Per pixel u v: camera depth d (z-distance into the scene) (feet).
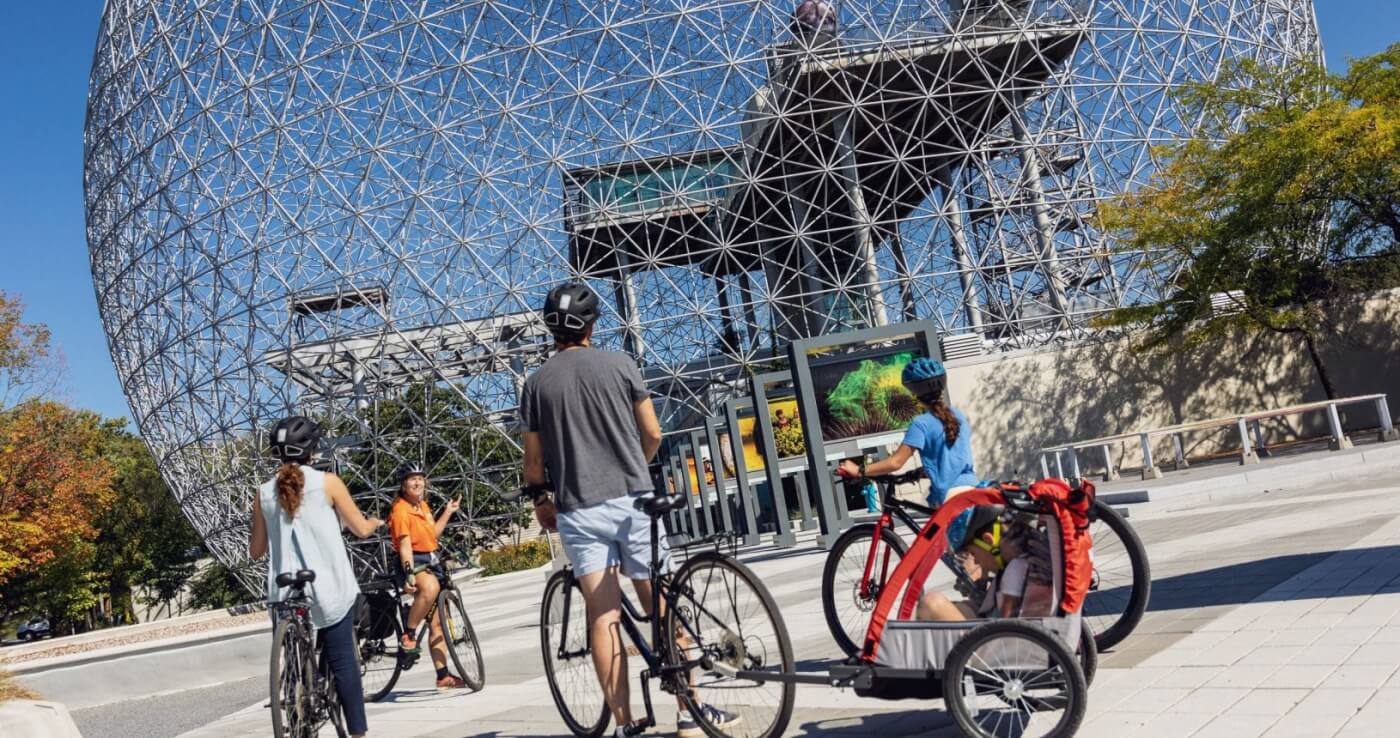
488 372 142.10
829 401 66.95
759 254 133.39
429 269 132.77
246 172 138.82
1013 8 131.64
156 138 146.92
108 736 34.42
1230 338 118.01
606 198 139.44
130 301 159.74
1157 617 22.61
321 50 135.74
